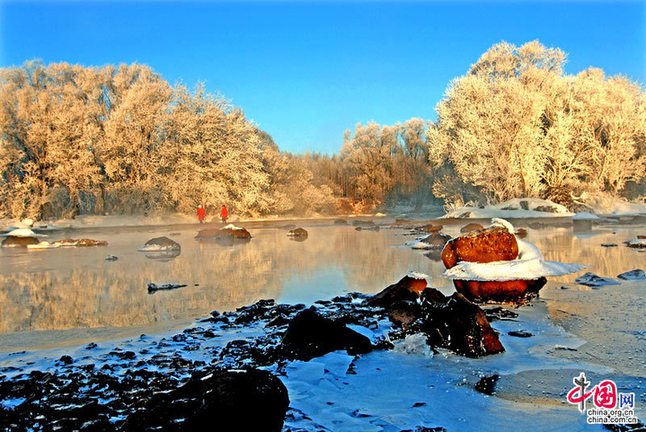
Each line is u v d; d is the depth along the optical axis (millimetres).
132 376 5121
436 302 7461
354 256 16500
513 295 8484
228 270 13773
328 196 61688
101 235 29938
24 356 6074
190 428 3324
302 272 13094
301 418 3955
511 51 49406
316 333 5988
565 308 7961
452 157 44219
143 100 42406
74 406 4246
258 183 46969
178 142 44312
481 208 41281
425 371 5176
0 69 41969
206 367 5387
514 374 5020
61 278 12844
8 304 9523
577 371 5055
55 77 44531
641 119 47938
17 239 23688
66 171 38562
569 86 48031
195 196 43969
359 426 3795
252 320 7805
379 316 7766
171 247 19844
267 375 3797
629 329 6570
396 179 80312
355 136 90000
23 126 39125
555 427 3748
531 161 42688
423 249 18641
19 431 3791
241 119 48375
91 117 43781
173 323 7797
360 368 5305
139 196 40875
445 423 3855
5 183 37531
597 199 44781
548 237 22688
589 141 47906
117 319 8133
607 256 14867
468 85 45594
